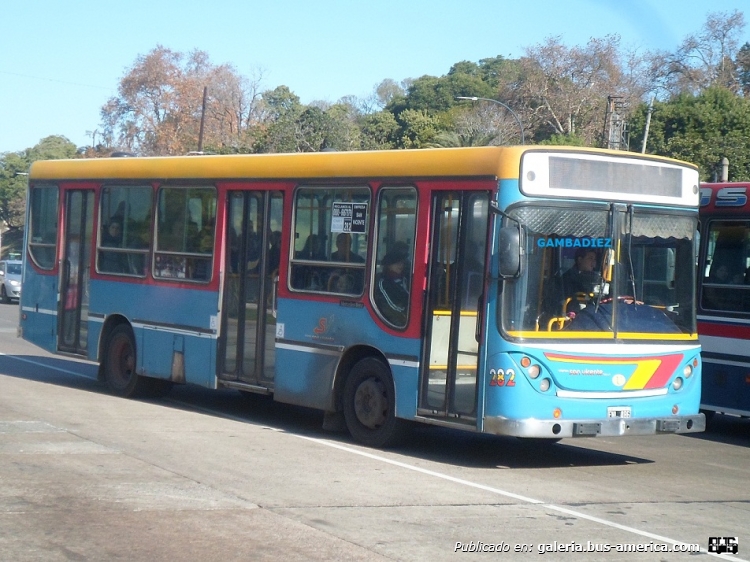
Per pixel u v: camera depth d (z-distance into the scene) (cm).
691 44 5931
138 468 884
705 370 1257
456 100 8500
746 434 1355
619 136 4800
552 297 941
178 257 1294
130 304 1368
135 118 6819
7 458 902
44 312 1523
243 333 1205
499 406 923
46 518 702
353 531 700
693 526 763
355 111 9331
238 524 707
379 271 1047
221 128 6925
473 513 772
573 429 936
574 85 5984
